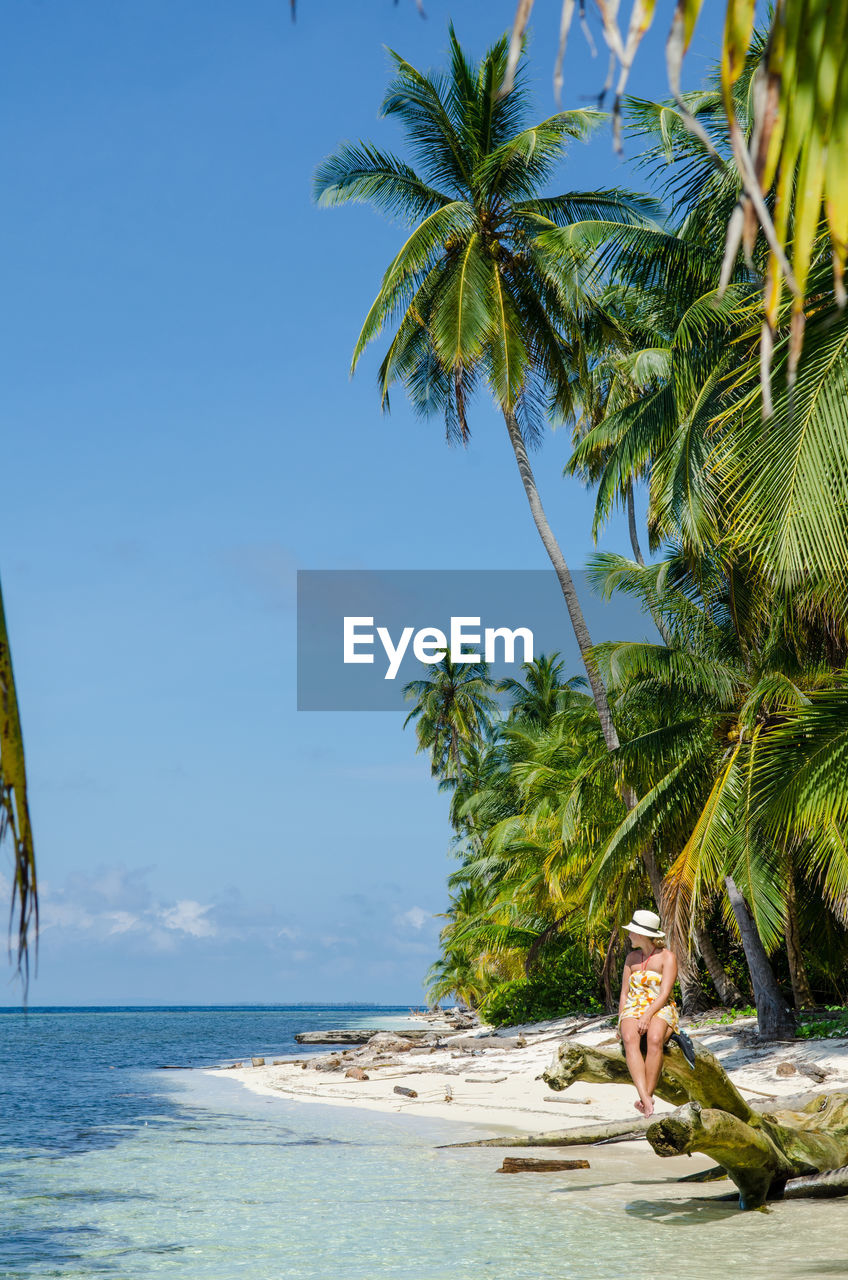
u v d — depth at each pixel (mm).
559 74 1392
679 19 1401
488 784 46188
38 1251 8359
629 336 25250
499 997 37031
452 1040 31344
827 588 10812
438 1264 7551
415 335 23688
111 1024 112625
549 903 31750
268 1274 7434
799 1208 9008
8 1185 11586
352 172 22547
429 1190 10734
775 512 6762
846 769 10961
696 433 12781
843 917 15195
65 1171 12555
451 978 59500
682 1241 7988
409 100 22469
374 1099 20781
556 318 23641
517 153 21422
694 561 17391
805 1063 15883
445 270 22859
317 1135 15688
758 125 1512
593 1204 9680
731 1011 24188
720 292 1479
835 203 1549
